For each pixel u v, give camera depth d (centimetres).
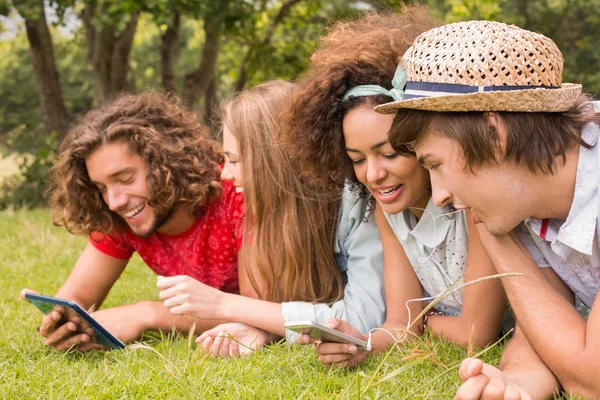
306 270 314
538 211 216
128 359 267
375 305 304
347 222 315
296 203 313
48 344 290
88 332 288
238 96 334
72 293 350
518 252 231
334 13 1220
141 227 325
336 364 252
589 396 209
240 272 333
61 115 1220
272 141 314
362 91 253
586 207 210
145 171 317
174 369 247
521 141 201
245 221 321
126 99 338
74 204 330
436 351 259
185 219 337
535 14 1770
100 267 353
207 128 357
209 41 1197
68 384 242
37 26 1195
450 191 213
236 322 293
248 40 1248
